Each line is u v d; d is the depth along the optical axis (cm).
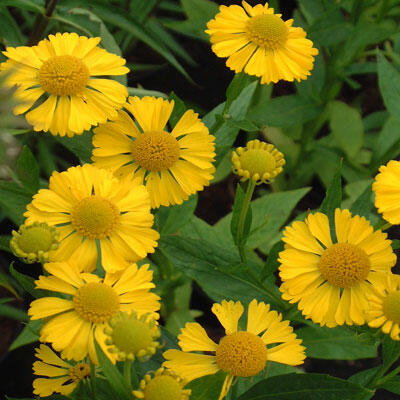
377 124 103
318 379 58
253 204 80
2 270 81
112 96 63
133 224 59
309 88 91
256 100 92
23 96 63
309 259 61
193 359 58
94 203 59
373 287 60
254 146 63
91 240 59
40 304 56
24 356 80
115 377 55
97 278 57
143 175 63
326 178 97
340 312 60
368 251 61
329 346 76
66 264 57
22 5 71
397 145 89
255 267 67
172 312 79
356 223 61
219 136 70
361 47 88
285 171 99
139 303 57
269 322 60
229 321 60
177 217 71
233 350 58
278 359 59
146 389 55
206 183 64
